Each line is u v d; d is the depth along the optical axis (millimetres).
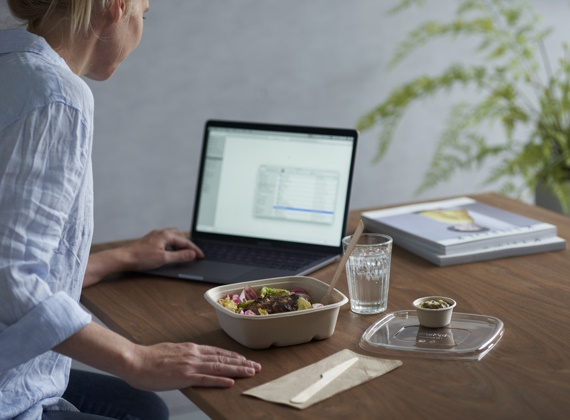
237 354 1100
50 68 1070
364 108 3400
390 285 1403
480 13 3490
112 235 3105
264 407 979
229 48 3105
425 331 1192
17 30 1130
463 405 964
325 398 990
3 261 991
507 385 1009
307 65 3248
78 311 1027
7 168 1013
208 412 992
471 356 1091
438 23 3428
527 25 3277
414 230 1597
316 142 1613
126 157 3055
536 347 1120
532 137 3090
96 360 1035
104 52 1226
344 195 1577
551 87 3145
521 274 1431
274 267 1494
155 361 1054
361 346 1149
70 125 1055
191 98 3098
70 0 1135
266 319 1113
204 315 1296
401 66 3416
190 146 3150
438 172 3197
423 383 1024
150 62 2998
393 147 3510
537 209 1847
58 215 1048
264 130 1652
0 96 1035
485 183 3072
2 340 998
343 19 3256
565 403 958
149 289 1420
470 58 3537
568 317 1228
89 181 1169
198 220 1674
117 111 2994
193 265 1519
